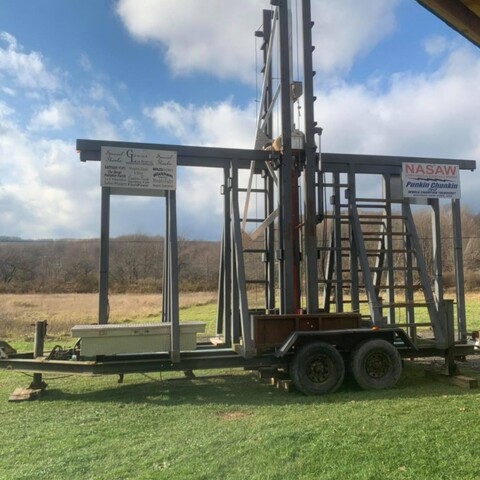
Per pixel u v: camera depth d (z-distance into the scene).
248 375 8.75
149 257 47.16
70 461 4.48
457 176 9.22
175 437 5.14
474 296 31.16
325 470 4.11
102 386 7.95
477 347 8.48
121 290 41.03
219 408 6.46
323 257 9.03
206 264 40.56
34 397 7.14
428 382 8.09
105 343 7.29
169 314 8.51
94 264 48.78
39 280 46.50
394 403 6.46
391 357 7.65
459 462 4.21
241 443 4.84
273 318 7.54
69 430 5.50
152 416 6.09
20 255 51.66
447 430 5.08
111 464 4.39
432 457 4.32
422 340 8.60
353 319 7.84
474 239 49.72
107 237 7.71
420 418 5.59
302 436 4.95
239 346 7.79
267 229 9.03
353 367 7.50
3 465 4.43
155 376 8.75
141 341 7.41
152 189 7.91
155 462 4.41
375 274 9.49
